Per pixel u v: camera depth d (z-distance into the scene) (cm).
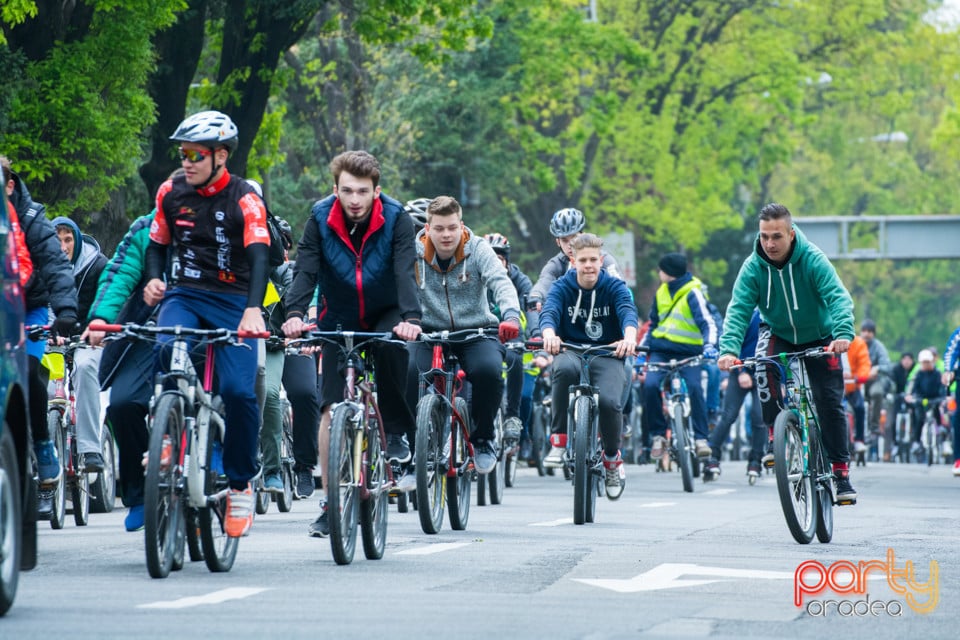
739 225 12450
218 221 2048
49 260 2428
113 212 5625
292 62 7656
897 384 8350
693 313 4203
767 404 2612
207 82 6369
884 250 13450
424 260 2700
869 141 16150
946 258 13425
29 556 1767
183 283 2077
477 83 9088
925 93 16500
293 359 3131
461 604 1748
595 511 3209
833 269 2567
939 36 12950
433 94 8362
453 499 2680
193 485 1977
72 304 2428
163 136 5856
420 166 9112
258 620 1611
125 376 2220
